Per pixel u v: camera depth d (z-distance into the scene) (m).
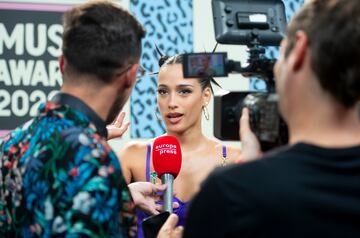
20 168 1.74
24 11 5.62
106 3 1.87
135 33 1.87
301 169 1.37
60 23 5.66
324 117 1.42
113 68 1.82
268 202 1.34
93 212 1.64
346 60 1.37
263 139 1.70
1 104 5.57
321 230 1.33
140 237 3.41
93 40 1.81
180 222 3.54
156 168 2.79
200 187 1.45
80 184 1.65
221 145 3.77
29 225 1.69
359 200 1.34
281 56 1.50
